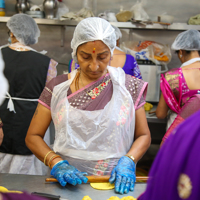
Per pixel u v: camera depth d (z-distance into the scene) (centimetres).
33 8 269
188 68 182
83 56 113
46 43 294
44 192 102
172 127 137
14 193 49
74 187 106
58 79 127
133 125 122
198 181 40
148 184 49
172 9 288
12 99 194
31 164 202
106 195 101
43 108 125
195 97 130
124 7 289
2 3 271
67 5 290
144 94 127
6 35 291
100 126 116
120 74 125
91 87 120
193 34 186
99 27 108
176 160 43
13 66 192
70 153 119
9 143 195
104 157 119
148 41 268
